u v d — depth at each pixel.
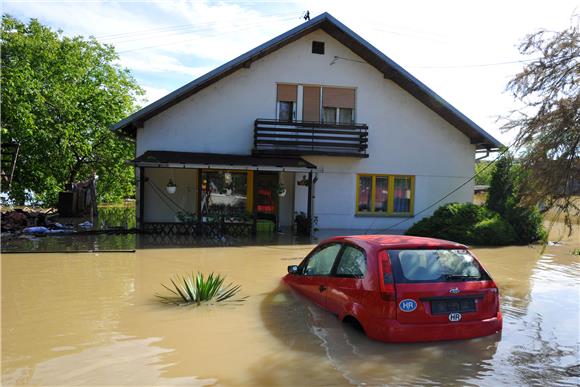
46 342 4.65
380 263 4.61
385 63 16.88
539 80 7.71
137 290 6.91
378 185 17.89
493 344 4.62
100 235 13.72
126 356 4.29
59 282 7.42
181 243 12.46
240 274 8.23
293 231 15.84
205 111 16.38
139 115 15.25
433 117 18.12
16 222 14.76
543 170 7.51
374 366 4.06
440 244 4.95
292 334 4.84
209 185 16.56
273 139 16.80
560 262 10.61
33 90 21.14
